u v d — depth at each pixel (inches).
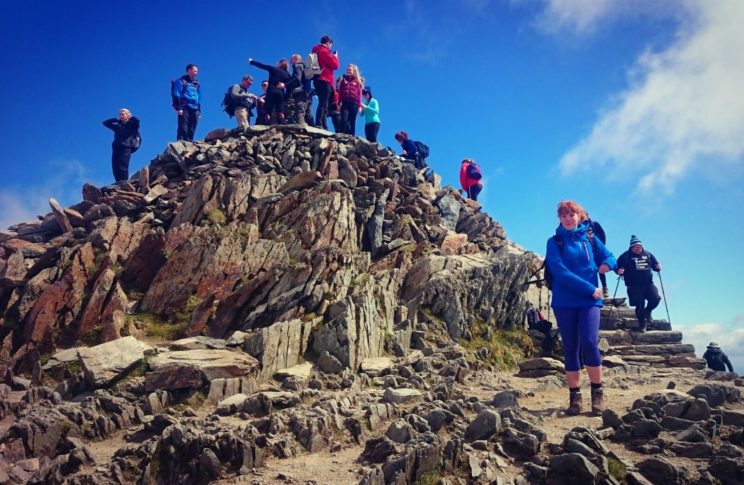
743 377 363.9
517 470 205.0
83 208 629.9
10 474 240.7
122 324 420.2
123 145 703.7
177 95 768.9
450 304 510.0
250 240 504.7
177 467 228.5
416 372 395.9
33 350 400.8
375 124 814.5
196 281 466.6
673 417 233.3
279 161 686.5
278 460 237.3
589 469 186.1
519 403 320.2
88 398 315.3
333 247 496.1
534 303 606.5
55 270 465.7
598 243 294.8
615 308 610.2
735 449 197.0
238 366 351.6
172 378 335.6
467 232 737.0
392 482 191.5
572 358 282.0
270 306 435.5
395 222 629.9
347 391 336.8
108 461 247.4
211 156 683.4
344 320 406.9
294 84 836.6
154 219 568.4
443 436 242.2
